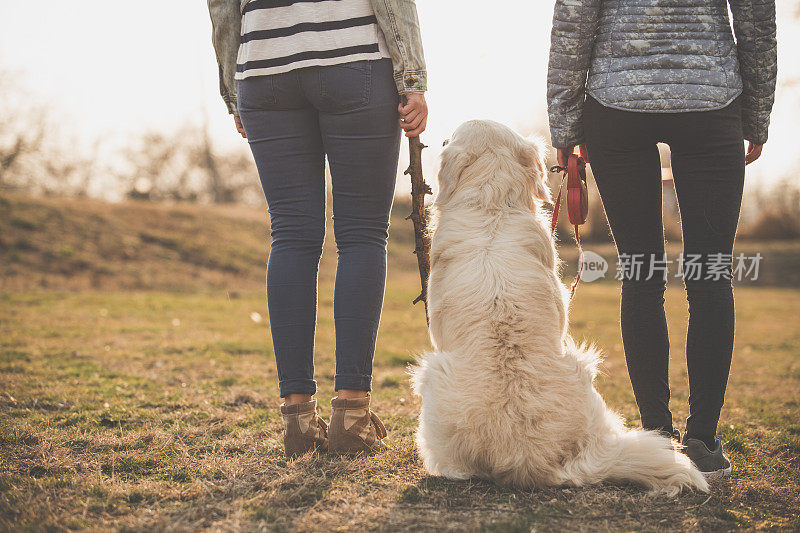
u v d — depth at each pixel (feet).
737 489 7.30
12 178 100.12
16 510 6.11
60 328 25.16
